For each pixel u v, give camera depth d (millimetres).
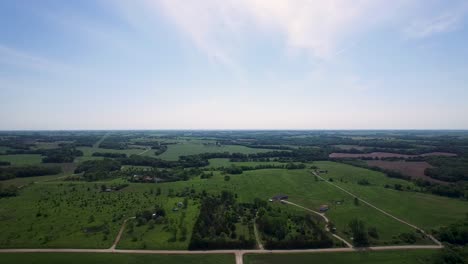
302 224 124812
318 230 118125
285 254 102688
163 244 106938
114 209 141375
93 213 135750
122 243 107250
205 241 105688
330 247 107875
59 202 151500
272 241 107500
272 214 131250
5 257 95938
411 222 129750
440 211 142875
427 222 129750
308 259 99750
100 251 101500
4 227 118750
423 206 149750
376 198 162375
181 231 115438
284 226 117625
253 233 116750
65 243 106000
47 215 132125
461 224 121375
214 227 118938
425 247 108312
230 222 123562
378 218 134000
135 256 98875
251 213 138250
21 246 103312
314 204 153500
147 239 110375
